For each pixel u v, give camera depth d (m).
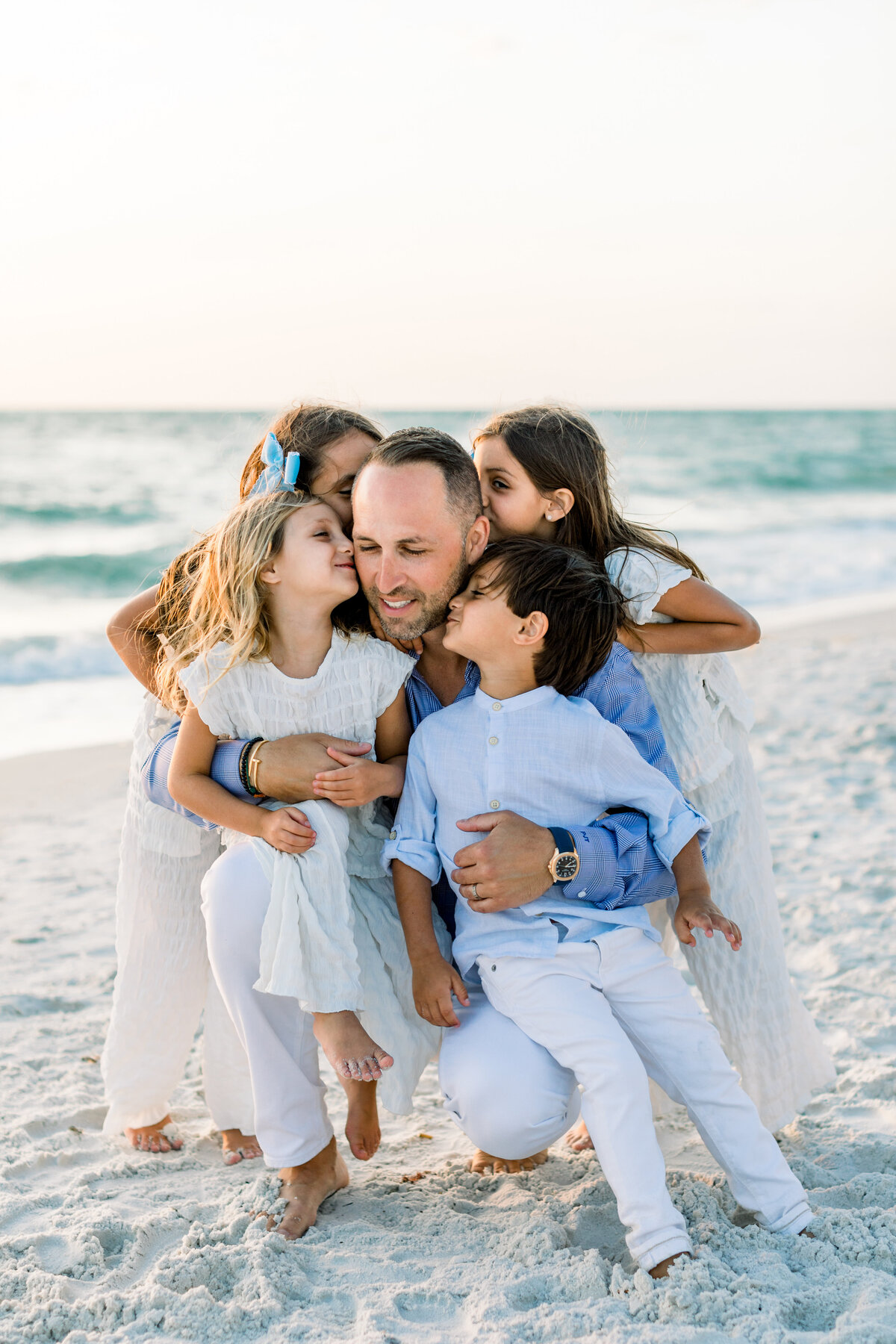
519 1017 2.24
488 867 2.21
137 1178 2.57
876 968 3.80
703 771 2.51
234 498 2.77
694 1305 1.92
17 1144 2.73
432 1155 2.72
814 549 18.72
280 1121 2.33
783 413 74.69
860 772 6.43
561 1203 2.37
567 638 2.32
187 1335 1.93
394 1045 2.40
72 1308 1.99
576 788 2.36
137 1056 2.69
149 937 2.66
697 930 2.52
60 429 40.34
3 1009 3.68
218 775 2.43
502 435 2.51
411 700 2.61
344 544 2.38
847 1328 1.82
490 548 2.40
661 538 2.76
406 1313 1.99
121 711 8.52
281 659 2.43
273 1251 2.15
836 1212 2.22
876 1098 2.91
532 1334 1.88
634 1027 2.31
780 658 10.01
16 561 15.08
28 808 6.24
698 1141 2.71
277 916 2.26
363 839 2.51
